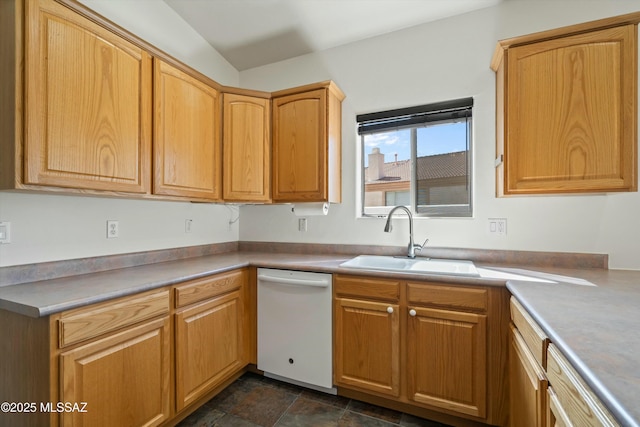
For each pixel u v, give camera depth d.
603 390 0.57
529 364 1.12
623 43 1.39
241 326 2.07
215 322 1.84
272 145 2.37
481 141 2.03
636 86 1.38
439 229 2.13
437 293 1.60
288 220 2.65
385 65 2.33
